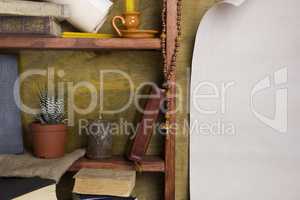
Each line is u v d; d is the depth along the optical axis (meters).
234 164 1.04
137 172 1.05
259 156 1.03
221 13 1.01
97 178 0.85
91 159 0.95
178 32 0.90
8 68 0.96
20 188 0.74
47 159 0.91
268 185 1.03
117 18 0.92
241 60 1.02
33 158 0.92
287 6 1.00
